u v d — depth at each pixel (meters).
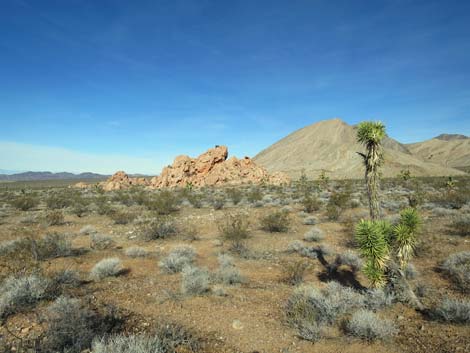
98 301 7.44
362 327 5.77
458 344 5.41
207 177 69.19
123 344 4.93
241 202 29.86
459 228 13.70
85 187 81.38
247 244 13.37
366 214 19.00
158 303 7.40
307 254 11.62
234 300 7.63
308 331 5.90
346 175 117.81
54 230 17.67
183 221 19.41
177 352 5.27
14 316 6.39
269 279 9.28
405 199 27.23
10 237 15.57
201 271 8.95
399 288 7.36
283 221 16.33
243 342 5.73
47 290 7.48
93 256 12.07
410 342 5.60
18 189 79.12
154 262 11.27
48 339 5.22
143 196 34.47
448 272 9.21
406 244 7.27
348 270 9.92
